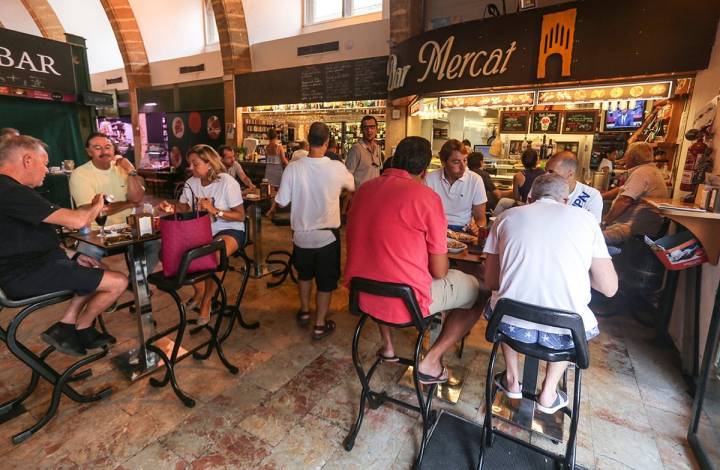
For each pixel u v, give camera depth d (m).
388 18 6.00
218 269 2.30
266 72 7.28
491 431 1.71
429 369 1.92
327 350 2.57
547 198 1.62
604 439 1.84
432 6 5.36
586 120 5.16
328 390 2.16
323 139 2.54
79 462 1.65
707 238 2.07
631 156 3.15
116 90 10.40
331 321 2.90
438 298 1.76
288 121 8.07
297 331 2.81
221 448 1.74
